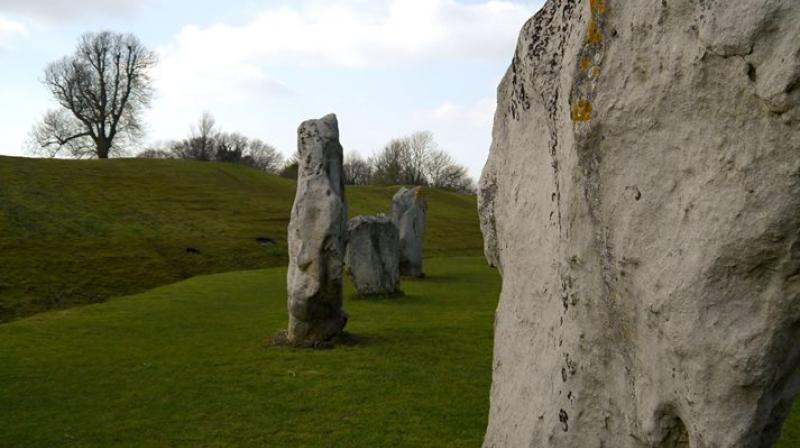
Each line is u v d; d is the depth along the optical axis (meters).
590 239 3.30
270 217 44.91
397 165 95.12
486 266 31.81
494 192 4.68
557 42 3.73
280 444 7.95
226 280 26.03
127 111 75.88
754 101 2.53
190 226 39.44
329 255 12.53
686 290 2.76
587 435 3.45
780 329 2.57
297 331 13.13
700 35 2.64
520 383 4.01
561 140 3.56
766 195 2.51
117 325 16.17
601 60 3.14
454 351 12.50
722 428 2.68
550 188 3.77
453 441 7.97
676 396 2.88
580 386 3.47
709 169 2.71
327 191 12.47
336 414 8.98
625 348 3.21
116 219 38.22
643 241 2.97
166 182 50.34
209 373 11.18
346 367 11.34
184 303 19.98
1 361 12.28
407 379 10.61
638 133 2.99
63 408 9.42
